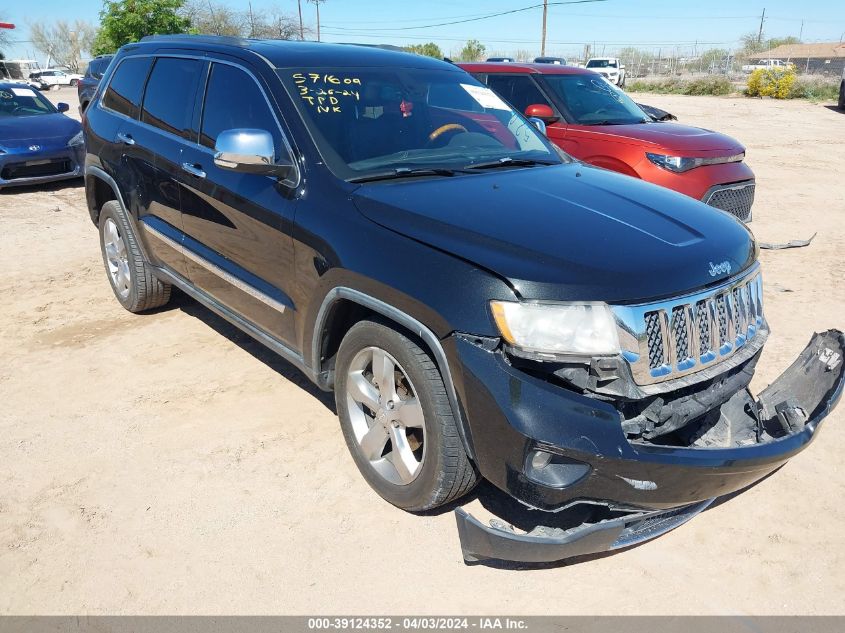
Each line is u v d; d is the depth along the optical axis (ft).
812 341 10.66
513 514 10.15
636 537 8.89
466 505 10.34
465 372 8.26
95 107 17.21
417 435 10.10
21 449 11.84
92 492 10.77
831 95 98.07
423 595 8.87
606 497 8.05
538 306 7.98
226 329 16.75
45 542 9.73
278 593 8.89
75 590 8.93
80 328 16.84
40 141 31.94
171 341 16.06
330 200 10.29
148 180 14.65
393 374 9.70
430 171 11.08
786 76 102.37
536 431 7.84
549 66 26.11
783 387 10.62
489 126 13.15
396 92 12.59
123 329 16.76
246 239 11.87
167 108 14.34
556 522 9.65
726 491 8.73
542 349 7.95
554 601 8.80
